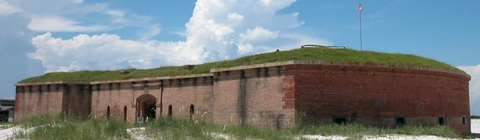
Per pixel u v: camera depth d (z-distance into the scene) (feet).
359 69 88.33
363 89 88.07
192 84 107.45
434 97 97.76
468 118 111.45
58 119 83.97
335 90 85.76
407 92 93.09
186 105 107.86
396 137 79.05
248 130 72.38
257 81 90.48
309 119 83.15
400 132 85.66
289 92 83.97
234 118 93.91
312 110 83.66
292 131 77.25
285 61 85.10
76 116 116.67
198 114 104.58
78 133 63.00
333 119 84.79
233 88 95.30
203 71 106.63
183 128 66.64
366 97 88.12
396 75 92.27
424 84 96.22
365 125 87.10
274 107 86.22
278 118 85.15
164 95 113.39
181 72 112.78
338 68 86.63
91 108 129.80
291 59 87.71
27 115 138.31
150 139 63.36
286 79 84.84
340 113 85.46
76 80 131.23
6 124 116.37
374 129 83.20
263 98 88.58
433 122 96.53
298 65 84.23
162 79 113.50
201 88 105.19
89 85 130.93
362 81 88.33
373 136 78.43
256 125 88.63
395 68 91.86
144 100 119.55
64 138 61.46
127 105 120.67
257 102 89.66
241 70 93.56
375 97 88.99
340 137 74.59
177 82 110.93
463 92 109.29
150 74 119.65
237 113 93.50
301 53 91.40
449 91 102.27
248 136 68.95
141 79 117.80
